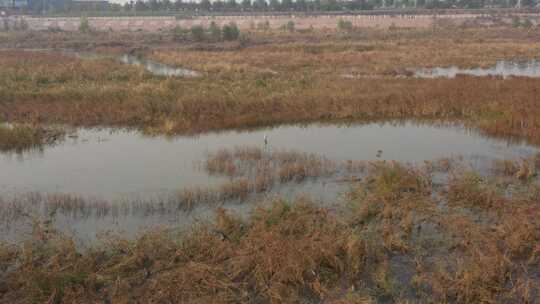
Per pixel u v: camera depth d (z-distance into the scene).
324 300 8.02
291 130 18.88
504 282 8.51
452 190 12.13
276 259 8.62
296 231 9.95
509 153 15.62
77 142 16.97
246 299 8.02
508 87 23.75
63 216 10.94
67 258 8.80
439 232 10.26
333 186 12.83
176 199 11.75
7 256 8.98
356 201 11.53
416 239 9.98
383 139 17.56
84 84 25.20
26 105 20.17
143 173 13.85
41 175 13.75
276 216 10.38
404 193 12.10
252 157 14.93
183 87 24.17
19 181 13.28
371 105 20.98
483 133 18.00
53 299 7.78
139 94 22.03
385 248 9.58
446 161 14.42
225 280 8.35
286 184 12.94
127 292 8.08
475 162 14.74
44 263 8.83
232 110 20.14
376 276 8.50
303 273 8.58
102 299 7.93
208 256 9.06
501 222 10.52
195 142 17.12
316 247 9.04
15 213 10.98
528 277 8.66
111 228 10.37
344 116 20.50
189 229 10.09
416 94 22.27
